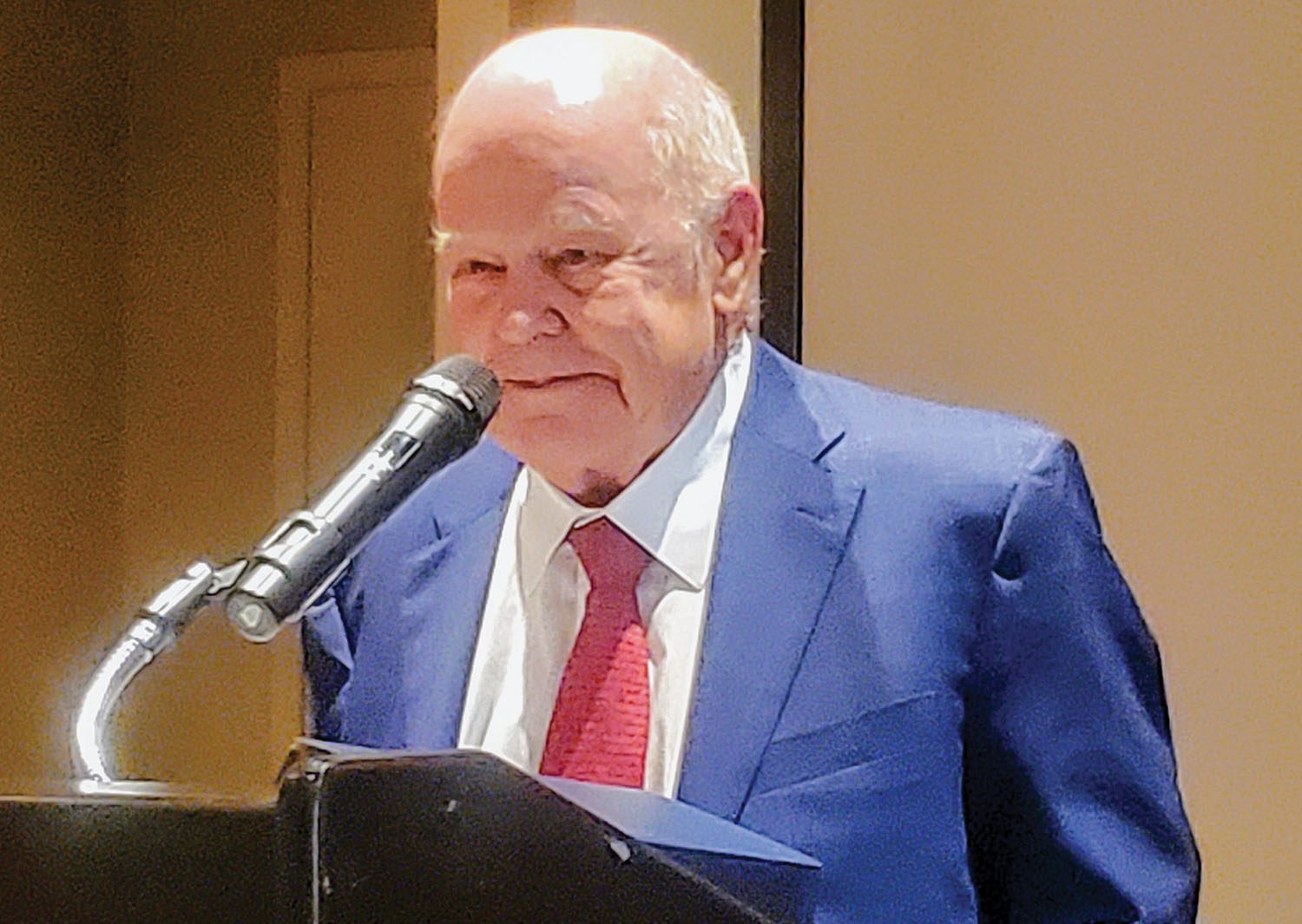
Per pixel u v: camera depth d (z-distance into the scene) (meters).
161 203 3.02
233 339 2.99
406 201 2.92
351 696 1.12
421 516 1.15
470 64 1.81
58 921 0.57
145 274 3.03
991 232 1.69
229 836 0.56
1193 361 1.63
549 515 1.05
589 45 0.97
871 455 1.05
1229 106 1.63
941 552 1.00
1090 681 1.00
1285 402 1.61
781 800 0.95
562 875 0.58
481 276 0.95
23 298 2.80
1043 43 1.68
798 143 1.74
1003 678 1.00
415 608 1.11
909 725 0.96
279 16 2.98
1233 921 1.60
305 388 2.95
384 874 0.55
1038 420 1.66
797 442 1.06
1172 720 1.62
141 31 3.03
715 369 1.03
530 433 0.97
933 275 1.70
